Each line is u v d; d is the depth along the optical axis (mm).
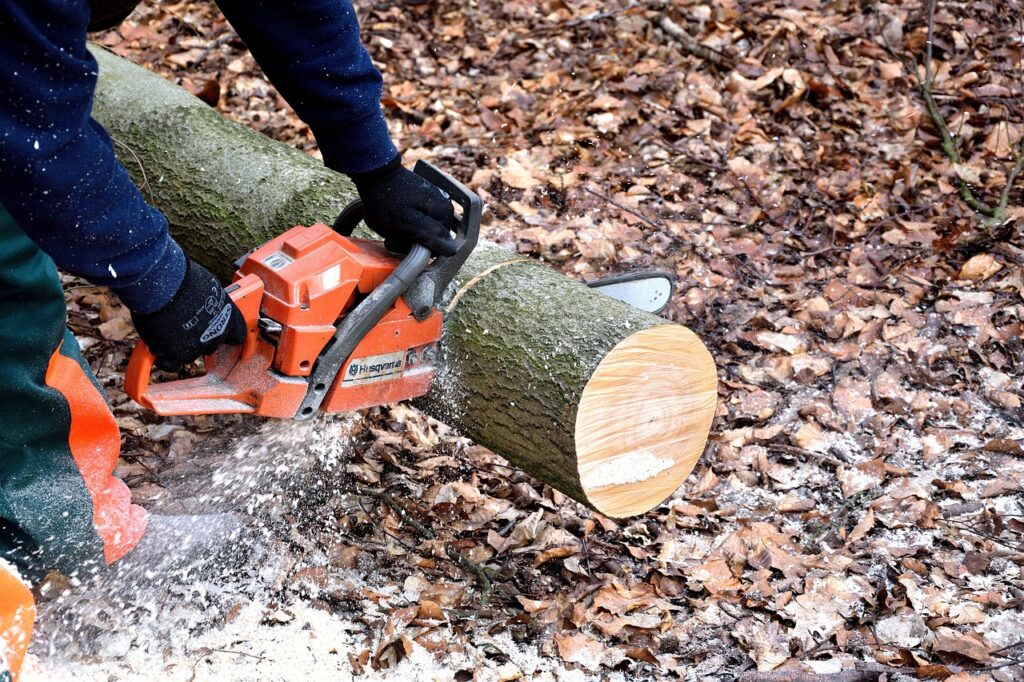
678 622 2549
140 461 3006
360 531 2816
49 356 2070
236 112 5047
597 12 5789
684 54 5414
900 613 2523
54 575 2256
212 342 2004
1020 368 3473
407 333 2367
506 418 2535
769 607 2559
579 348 2428
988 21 5492
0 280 1935
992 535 2809
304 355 2156
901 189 4406
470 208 2309
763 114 4977
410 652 2393
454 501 2947
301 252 2180
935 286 3885
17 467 2109
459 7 5926
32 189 1608
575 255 4062
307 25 1991
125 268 1768
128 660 2285
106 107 3584
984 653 2359
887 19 5445
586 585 2641
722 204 4395
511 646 2465
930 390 3412
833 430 3262
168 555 2492
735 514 2941
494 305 2592
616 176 4582
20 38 1515
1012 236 4109
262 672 2303
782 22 5469
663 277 2980
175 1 5875
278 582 2572
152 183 3371
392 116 5086
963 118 4695
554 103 5109
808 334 3691
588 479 2510
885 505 2924
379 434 3209
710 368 2637
